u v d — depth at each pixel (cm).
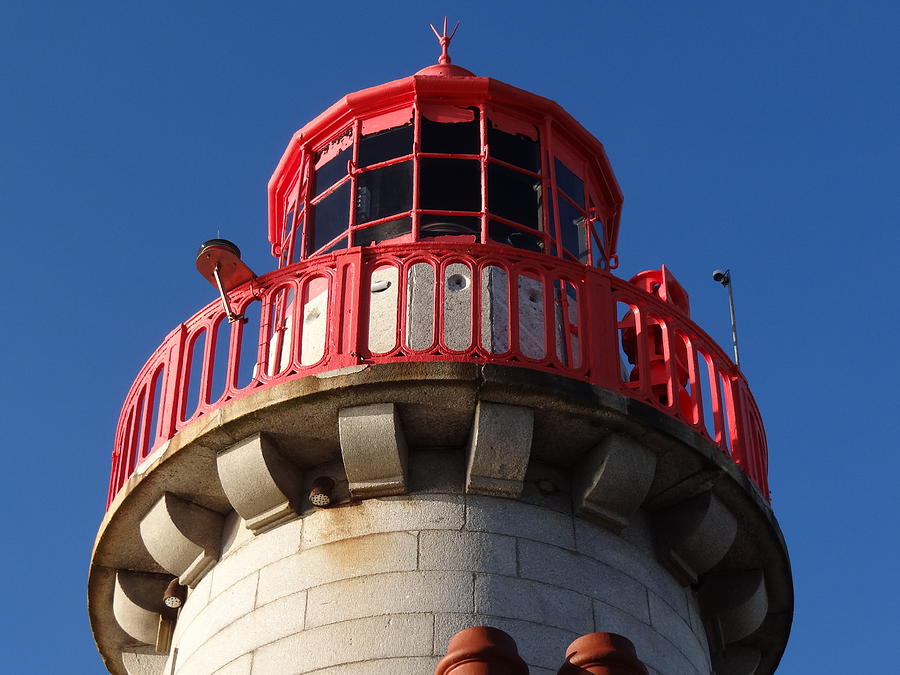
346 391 1154
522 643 1102
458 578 1126
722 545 1255
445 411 1168
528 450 1162
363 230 1384
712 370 1298
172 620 1327
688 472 1229
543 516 1180
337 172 1438
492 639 915
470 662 906
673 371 1245
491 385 1152
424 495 1170
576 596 1149
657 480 1236
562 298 1250
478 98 1429
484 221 1357
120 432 1358
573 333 1320
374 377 1151
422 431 1186
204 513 1257
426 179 1388
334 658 1096
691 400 1288
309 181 1454
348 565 1144
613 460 1187
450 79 1423
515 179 1411
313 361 1279
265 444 1186
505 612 1115
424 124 1418
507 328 1275
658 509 1260
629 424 1190
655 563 1237
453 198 1382
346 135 1448
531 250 1378
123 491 1267
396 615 1108
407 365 1154
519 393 1157
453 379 1148
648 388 1216
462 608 1110
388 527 1155
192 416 1228
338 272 1215
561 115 1452
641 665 916
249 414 1177
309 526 1182
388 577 1129
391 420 1152
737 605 1295
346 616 1116
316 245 1416
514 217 1390
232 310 1248
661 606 1210
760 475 1324
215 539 1252
